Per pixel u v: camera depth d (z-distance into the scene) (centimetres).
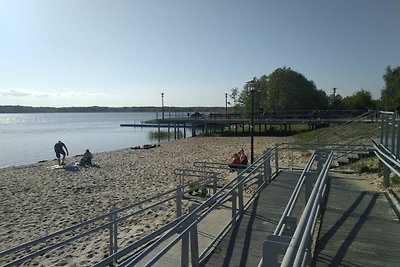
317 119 3934
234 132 4562
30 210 1193
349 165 1239
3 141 4650
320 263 470
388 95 5725
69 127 8338
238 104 6612
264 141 3519
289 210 423
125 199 1321
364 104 6856
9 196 1420
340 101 7212
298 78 6262
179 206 849
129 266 320
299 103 6138
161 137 5225
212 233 661
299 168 1298
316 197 411
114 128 7600
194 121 4838
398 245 528
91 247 822
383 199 793
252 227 658
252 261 518
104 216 601
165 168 2095
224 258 529
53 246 452
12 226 1018
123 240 823
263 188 955
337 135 2098
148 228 924
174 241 386
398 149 795
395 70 6022
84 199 1338
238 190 737
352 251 507
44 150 3631
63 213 1149
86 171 2033
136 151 3045
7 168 2200
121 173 1945
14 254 803
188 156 2661
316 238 557
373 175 1066
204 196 1153
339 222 636
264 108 5950
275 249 304
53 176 1884
